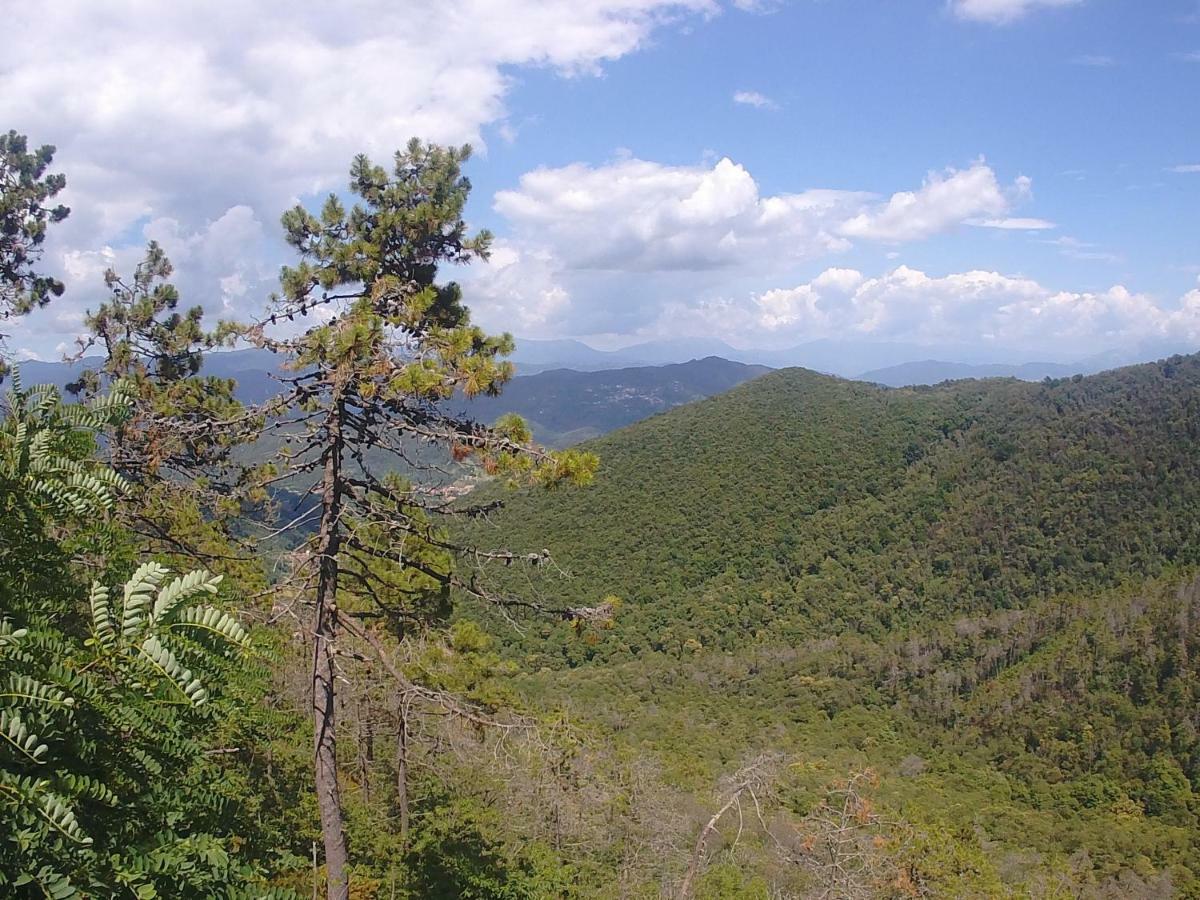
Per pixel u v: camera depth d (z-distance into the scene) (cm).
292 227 866
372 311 750
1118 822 4262
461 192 890
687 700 6397
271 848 421
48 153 1254
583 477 704
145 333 1238
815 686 6700
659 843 1433
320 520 755
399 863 1201
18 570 324
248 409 768
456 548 768
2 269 1225
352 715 1081
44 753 255
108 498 340
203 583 280
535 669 6706
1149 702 5269
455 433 726
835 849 1180
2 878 219
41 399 355
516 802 1151
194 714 306
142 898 254
